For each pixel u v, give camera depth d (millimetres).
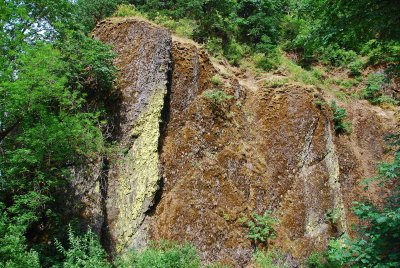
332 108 14672
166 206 10008
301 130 12672
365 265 5828
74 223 9219
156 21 14477
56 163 9172
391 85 17656
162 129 10977
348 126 15125
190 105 11656
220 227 10125
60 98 9031
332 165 12875
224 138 11539
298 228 11305
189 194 10305
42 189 8695
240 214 10578
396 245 5609
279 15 18312
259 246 10406
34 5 11461
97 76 10797
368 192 13852
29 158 8266
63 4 11984
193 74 12016
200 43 14758
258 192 11328
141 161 10211
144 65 11281
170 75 11672
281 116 12844
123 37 11898
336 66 18484
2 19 9406
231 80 12945
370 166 14742
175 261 8523
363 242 5848
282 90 13328
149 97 10891
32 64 8305
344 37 7641
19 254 6887
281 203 11602
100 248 8109
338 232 11961
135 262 8336
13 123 9062
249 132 12453
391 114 16797
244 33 16766
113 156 10336
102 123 10312
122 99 11031
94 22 13352
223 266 9562
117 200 9953
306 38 8172
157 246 9383
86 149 9336
